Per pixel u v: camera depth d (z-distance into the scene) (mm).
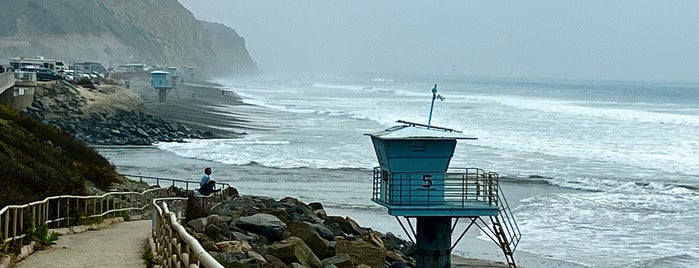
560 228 40281
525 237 38094
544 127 100875
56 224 27062
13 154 32156
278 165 64625
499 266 31938
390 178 26641
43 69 109312
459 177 27312
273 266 23922
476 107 142000
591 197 49500
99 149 74188
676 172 61219
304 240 28500
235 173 60219
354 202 48125
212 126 96500
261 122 105750
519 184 54812
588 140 85438
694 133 93500
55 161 38438
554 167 63656
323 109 134375
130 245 23531
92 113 90250
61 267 19172
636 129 98688
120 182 44281
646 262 33125
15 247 20312
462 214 26812
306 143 81125
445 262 27125
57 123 82125
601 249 35562
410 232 39375
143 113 98000
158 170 61219
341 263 26875
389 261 30031
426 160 26703
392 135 26688
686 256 34125
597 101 183875
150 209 38875
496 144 79938
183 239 12219
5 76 71750
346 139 85250
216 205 36469
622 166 64625
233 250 24281
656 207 46281
